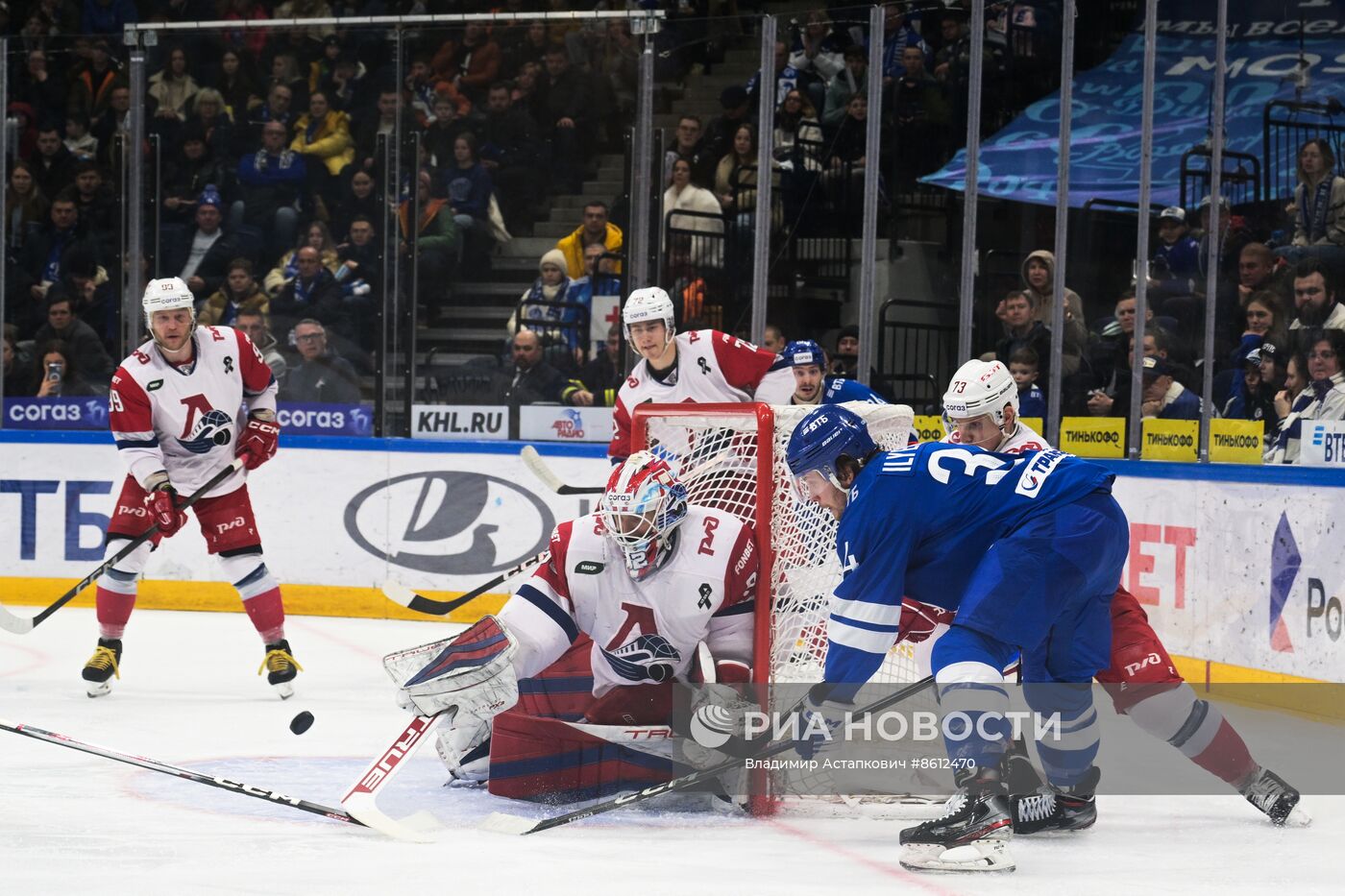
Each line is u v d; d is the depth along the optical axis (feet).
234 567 40.37
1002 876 22.03
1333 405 51.55
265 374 41.78
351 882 21.15
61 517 59.00
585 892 20.59
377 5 81.46
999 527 23.25
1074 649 24.73
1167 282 56.29
